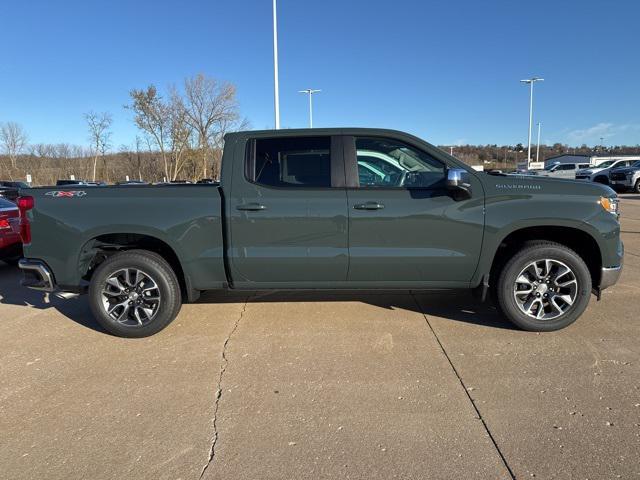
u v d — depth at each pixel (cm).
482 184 405
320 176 412
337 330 432
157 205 410
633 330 416
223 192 410
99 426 287
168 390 329
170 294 418
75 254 415
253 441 269
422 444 263
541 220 397
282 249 409
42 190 421
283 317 471
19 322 476
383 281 418
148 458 256
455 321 450
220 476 240
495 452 254
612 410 291
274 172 414
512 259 406
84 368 366
